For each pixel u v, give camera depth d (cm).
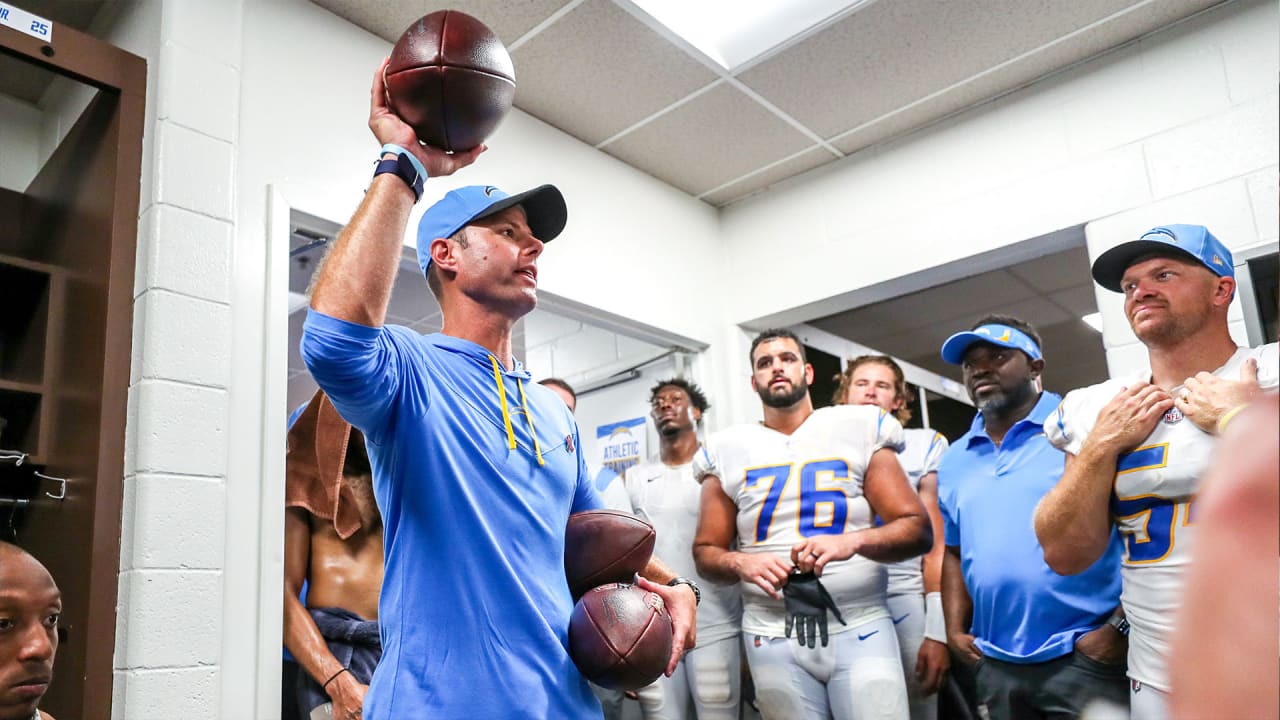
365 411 114
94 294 195
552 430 137
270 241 216
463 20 128
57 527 192
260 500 200
